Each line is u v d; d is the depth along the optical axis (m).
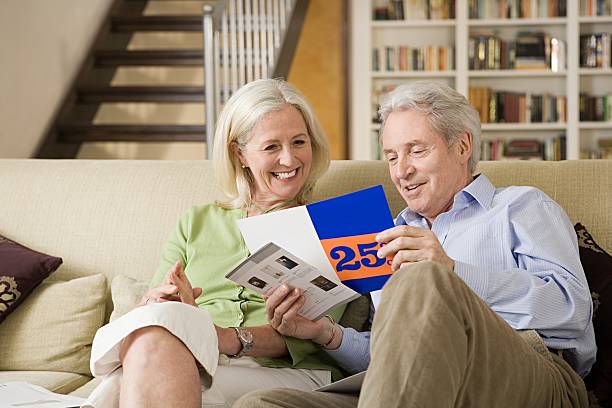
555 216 2.37
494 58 7.45
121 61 7.12
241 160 2.76
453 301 1.71
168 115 7.53
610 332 2.32
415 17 7.57
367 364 2.45
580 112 7.41
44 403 2.23
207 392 2.16
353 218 2.18
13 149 5.91
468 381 1.78
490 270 2.17
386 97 2.48
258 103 2.68
